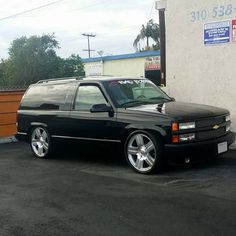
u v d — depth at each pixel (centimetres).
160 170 581
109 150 622
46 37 2972
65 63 2992
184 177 541
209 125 570
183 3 788
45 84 746
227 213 403
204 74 773
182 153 547
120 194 485
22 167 670
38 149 738
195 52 781
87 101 657
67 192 509
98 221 404
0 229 400
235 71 733
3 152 827
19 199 493
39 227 400
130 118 586
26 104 764
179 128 546
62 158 724
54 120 696
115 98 621
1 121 980
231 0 726
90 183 543
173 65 814
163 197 462
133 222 395
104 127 618
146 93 660
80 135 655
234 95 738
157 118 559
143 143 575
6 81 3005
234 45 730
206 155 568
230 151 685
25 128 756
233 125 740
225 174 545
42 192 516
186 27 789
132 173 582
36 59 2945
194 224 381
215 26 750
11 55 3009
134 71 3123
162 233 366
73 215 426
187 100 799
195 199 448
